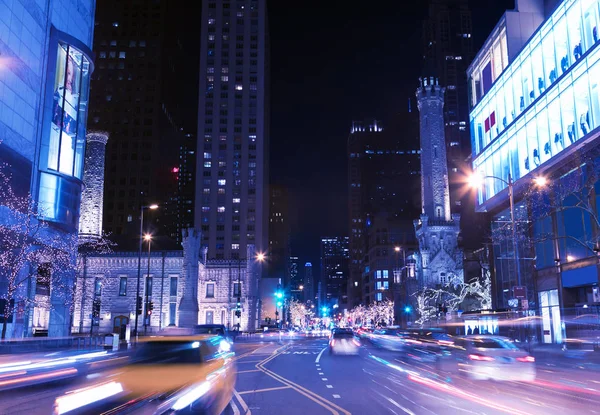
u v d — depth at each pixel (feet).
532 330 153.89
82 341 145.28
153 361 35.01
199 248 304.50
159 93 556.51
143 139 545.85
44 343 127.13
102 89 553.64
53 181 160.97
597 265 120.78
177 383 32.89
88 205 306.35
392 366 94.22
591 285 133.28
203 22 549.95
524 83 161.48
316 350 153.38
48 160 158.92
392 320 483.10
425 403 48.55
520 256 163.94
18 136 143.54
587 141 126.72
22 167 145.07
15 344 116.06
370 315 572.92
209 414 33.71
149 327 239.50
